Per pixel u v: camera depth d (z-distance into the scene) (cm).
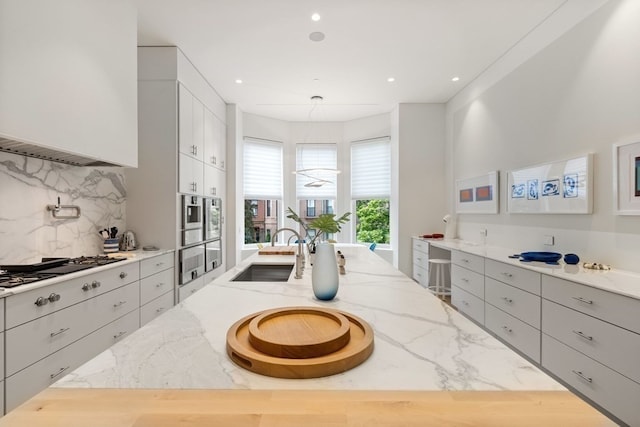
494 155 378
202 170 404
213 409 61
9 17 155
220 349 90
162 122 333
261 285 173
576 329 201
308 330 94
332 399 65
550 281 223
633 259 213
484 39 326
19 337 157
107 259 250
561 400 65
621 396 172
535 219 310
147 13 282
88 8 205
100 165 257
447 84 441
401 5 273
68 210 262
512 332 267
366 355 84
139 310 270
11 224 213
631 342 167
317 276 139
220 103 477
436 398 66
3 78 153
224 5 272
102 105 218
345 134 597
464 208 446
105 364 80
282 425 56
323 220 222
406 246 512
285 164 593
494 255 309
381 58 366
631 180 212
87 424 56
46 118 175
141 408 61
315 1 268
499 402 64
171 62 335
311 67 388
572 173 259
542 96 298
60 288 183
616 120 224
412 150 512
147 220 333
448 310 127
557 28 278
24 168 222
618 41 222
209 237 426
